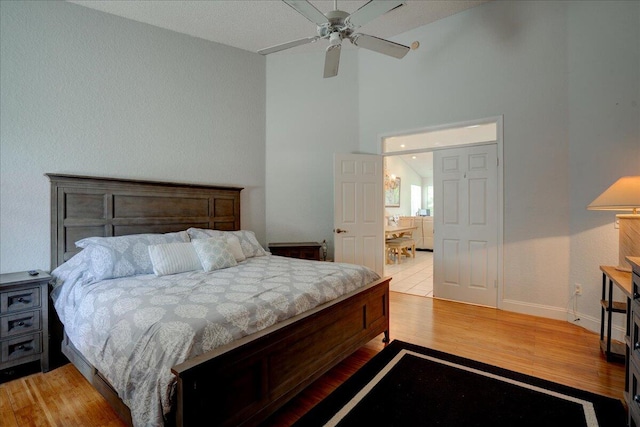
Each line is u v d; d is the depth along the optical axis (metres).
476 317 3.34
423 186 10.64
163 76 3.45
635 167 2.62
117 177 3.10
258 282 2.19
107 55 3.06
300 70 4.54
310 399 1.94
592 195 2.93
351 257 4.37
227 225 3.95
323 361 2.01
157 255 2.52
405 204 9.48
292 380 1.77
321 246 4.48
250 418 1.51
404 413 1.78
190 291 1.96
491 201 3.63
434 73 3.95
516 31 3.40
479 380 2.11
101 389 1.76
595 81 2.89
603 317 2.55
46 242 2.69
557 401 1.87
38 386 2.09
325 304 2.08
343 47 4.56
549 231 3.26
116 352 1.58
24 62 2.60
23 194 2.59
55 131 2.75
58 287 2.43
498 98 3.53
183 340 1.38
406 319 3.30
